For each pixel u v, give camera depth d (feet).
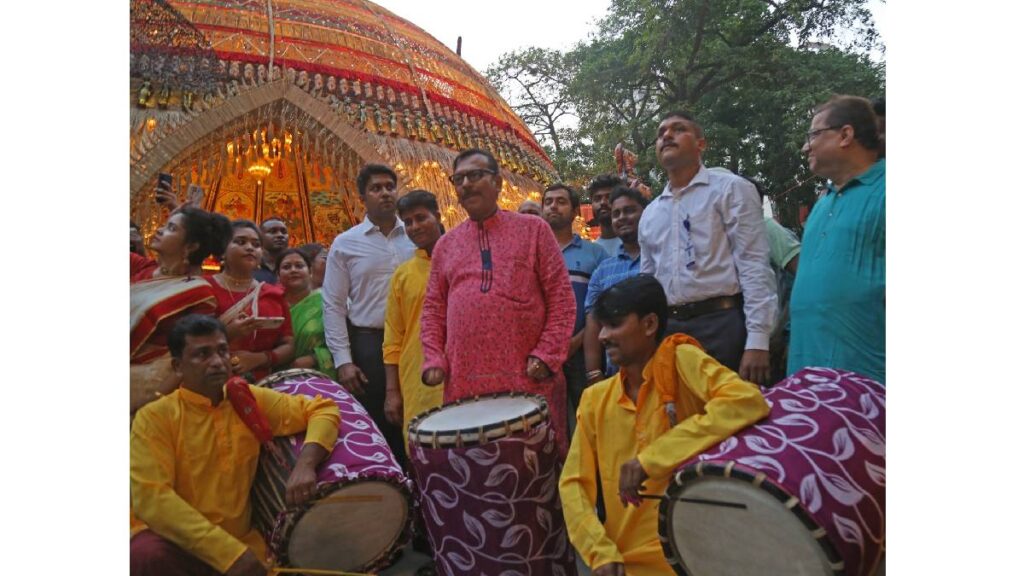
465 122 32.96
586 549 7.61
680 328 10.18
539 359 9.70
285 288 13.55
